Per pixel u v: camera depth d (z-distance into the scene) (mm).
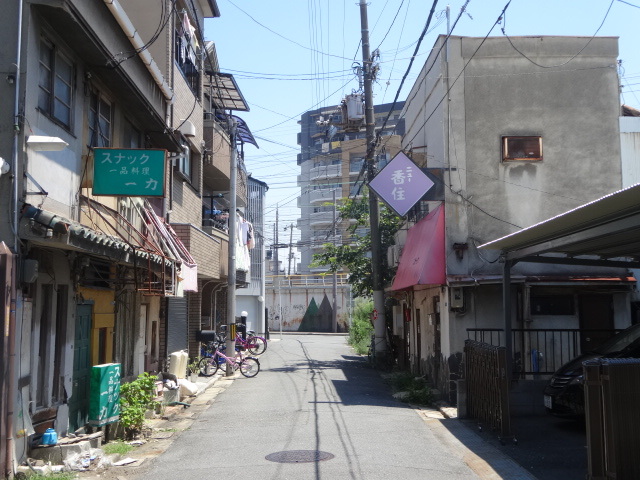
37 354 8438
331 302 54156
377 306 21391
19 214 7492
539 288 14297
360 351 28203
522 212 14625
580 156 14812
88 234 8070
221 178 23203
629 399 6512
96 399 9375
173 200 16562
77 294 9742
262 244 44250
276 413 12531
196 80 19703
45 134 8273
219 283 24672
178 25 16906
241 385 17719
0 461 7039
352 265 24625
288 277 56500
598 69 15047
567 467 7953
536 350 13945
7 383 7164
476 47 15031
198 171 19844
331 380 18375
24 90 7645
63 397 9312
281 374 20203
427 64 17047
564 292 14359
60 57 9039
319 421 11469
